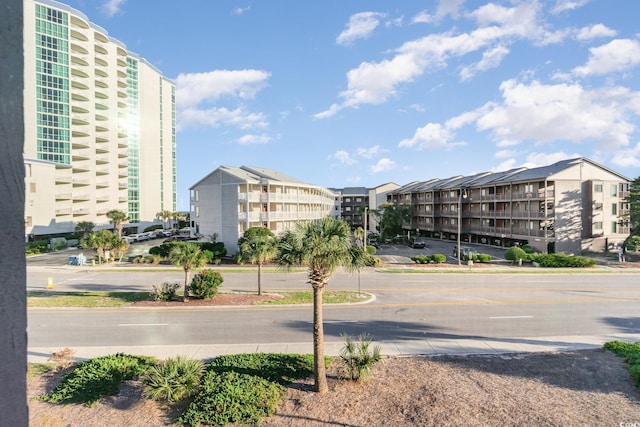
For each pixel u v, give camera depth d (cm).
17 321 150
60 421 891
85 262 3800
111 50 7581
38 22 6012
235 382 1043
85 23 6794
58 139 6238
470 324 1738
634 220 4234
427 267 3581
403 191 7912
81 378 1081
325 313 1930
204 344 1468
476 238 6088
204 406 929
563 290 2530
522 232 4919
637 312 1950
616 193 4712
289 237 1142
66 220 6322
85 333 1609
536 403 970
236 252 3944
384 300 2223
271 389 1027
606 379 1116
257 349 1410
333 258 1037
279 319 1819
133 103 8256
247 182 4331
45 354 1370
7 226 148
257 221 4434
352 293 2403
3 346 147
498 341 1495
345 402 990
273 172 5931
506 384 1084
